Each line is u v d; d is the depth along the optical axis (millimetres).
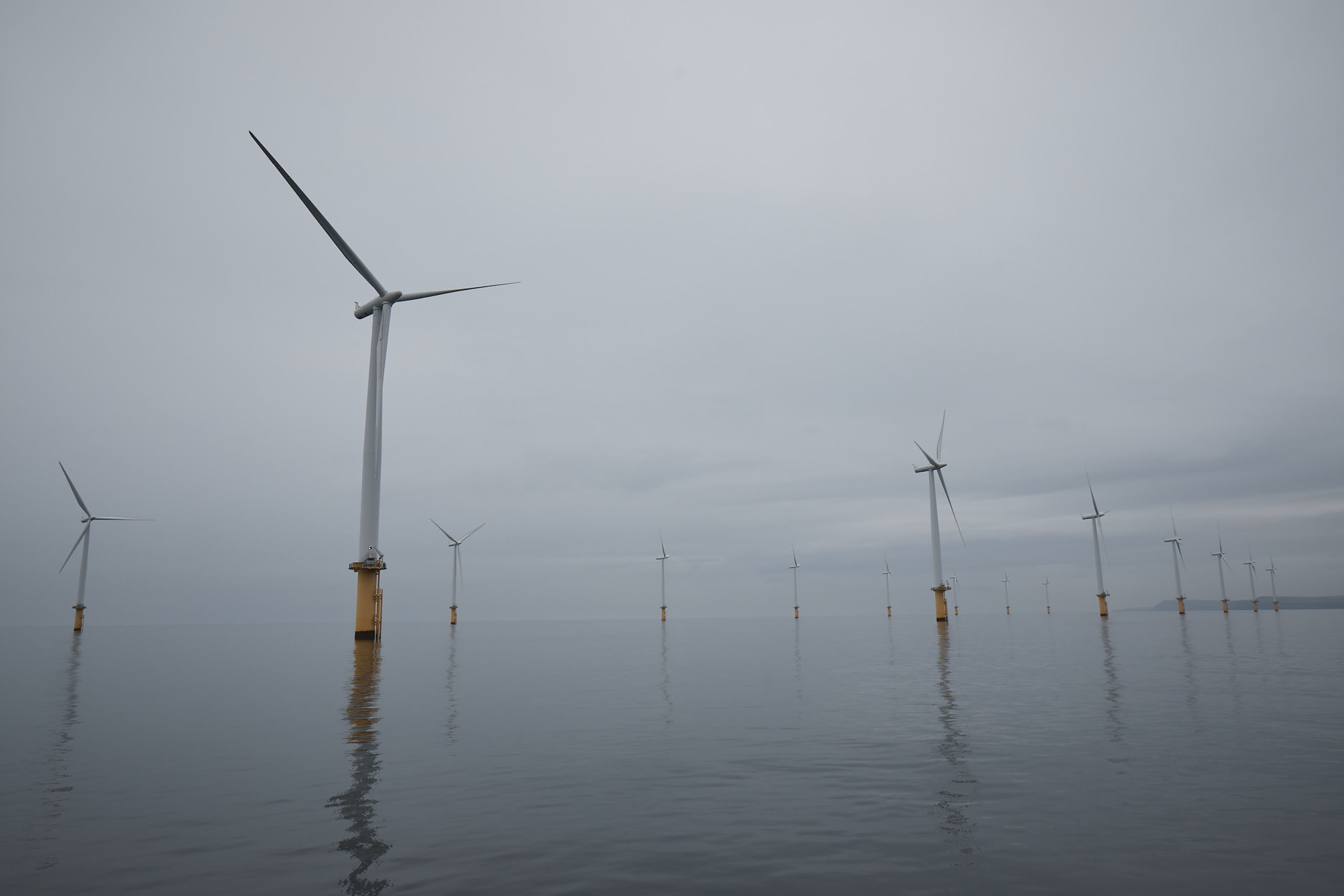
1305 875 9969
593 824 12547
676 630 151000
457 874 10234
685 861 10719
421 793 14750
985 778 15484
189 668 50094
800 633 118562
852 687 33969
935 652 59188
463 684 37188
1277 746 18641
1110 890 9508
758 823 12586
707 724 23422
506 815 13117
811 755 18203
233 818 12984
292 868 10516
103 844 11562
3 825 12578
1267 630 107750
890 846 11297
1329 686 31938
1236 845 11180
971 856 10836
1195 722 22469
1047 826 12180
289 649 81875
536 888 9711
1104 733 20641
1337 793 14070
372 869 10438
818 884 9781
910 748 18953
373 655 62625
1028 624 154000
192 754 18781
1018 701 27828
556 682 37875
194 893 9570
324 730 22672
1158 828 12016
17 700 31094
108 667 52250
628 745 19781
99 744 20297
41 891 9617
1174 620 179625
